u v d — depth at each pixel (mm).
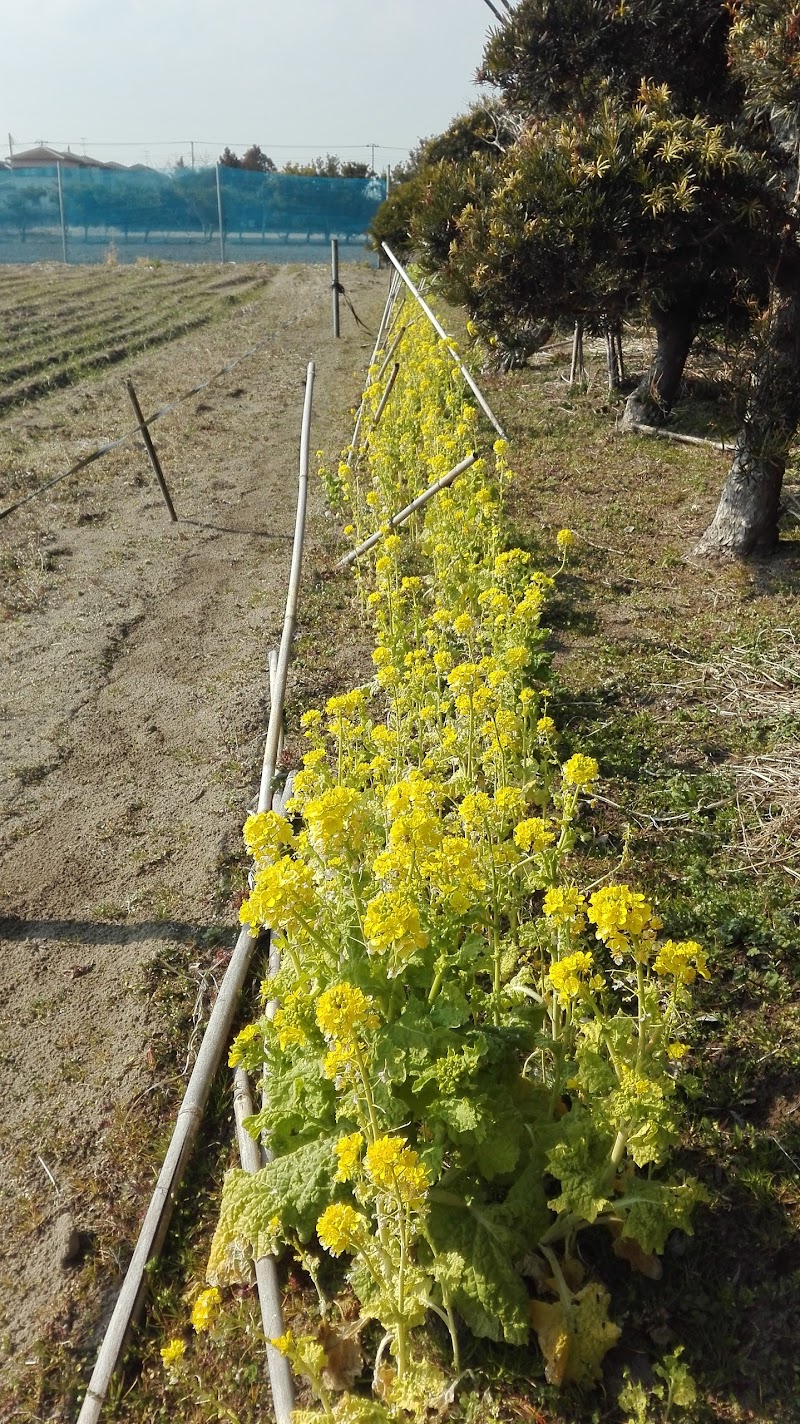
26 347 15961
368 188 38438
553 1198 2434
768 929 3375
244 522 8055
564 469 8531
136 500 8805
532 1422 2150
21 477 9422
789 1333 2295
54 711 5211
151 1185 2766
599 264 5680
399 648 4871
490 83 8250
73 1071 3125
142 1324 2426
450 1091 2174
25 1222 2705
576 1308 2225
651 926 2160
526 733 3771
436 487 5824
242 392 12727
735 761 4328
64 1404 2322
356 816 2463
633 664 5195
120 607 6492
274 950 3338
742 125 6016
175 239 38281
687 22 7109
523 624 4668
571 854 3812
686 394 9898
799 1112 2775
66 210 37094
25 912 3807
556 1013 2553
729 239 5473
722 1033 3033
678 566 6438
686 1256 2457
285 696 5121
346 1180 2186
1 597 6703
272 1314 2324
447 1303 2145
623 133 5562
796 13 4750
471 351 10672
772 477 6125
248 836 2455
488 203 6566
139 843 4152
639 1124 2191
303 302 20984
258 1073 3000
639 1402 2037
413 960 2439
